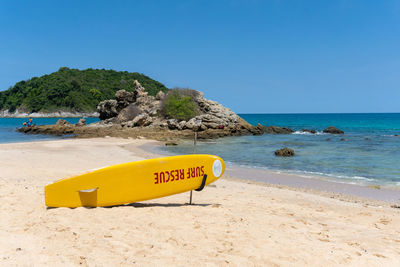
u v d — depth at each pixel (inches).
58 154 619.2
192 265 120.3
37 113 5305.1
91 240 139.8
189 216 193.8
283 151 725.3
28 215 174.6
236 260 127.6
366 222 225.0
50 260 115.3
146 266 117.2
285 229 181.3
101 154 663.1
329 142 1070.4
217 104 1844.2
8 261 111.3
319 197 338.0
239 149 850.1
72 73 6525.6
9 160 489.7
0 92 5900.6
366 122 3115.2
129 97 2058.3
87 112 5502.0
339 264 131.8
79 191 198.7
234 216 202.5
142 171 217.6
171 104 1695.4
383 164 595.8
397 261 140.3
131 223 170.1
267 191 356.5
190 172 239.8
